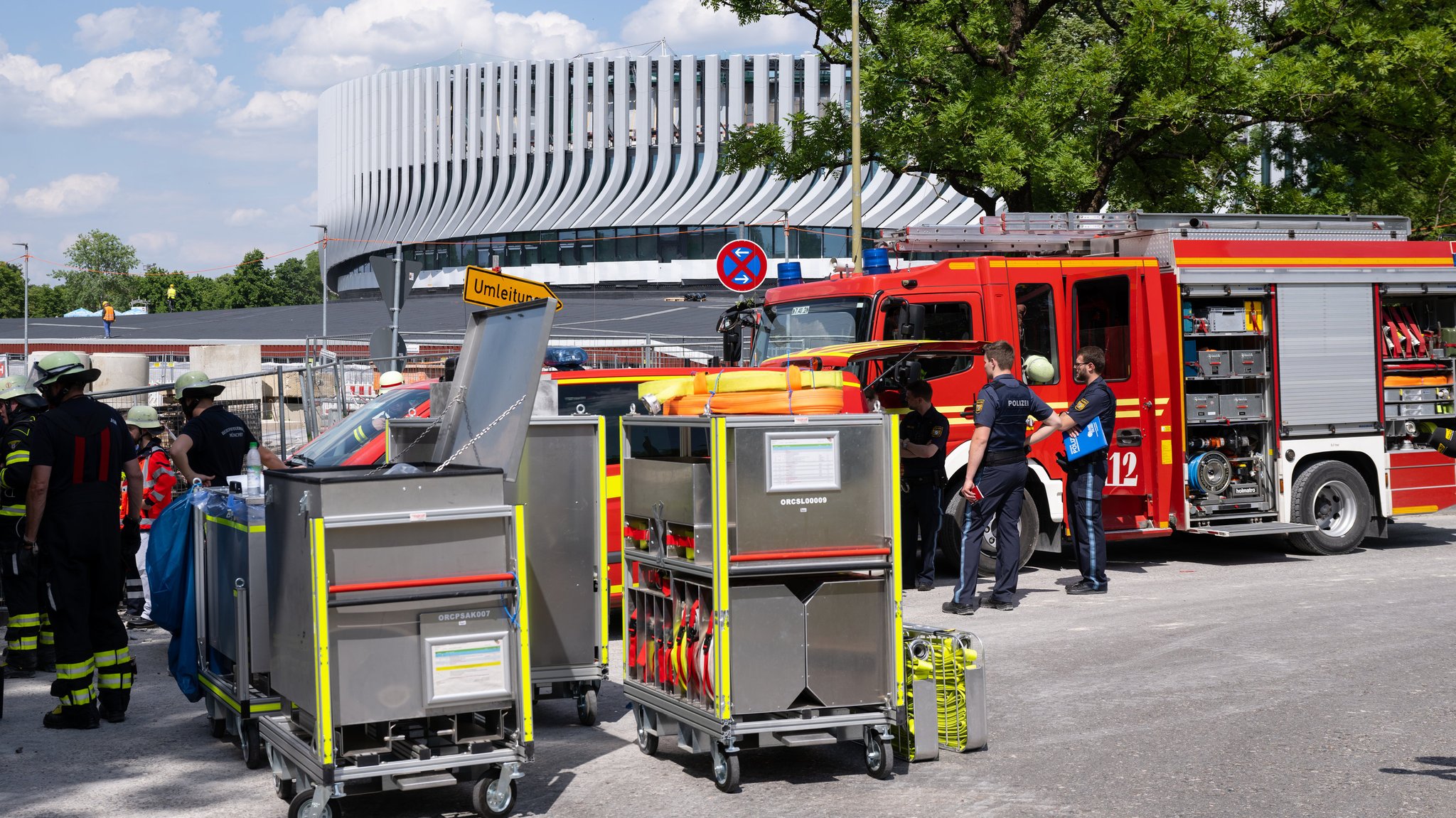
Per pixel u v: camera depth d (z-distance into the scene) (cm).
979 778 563
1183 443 1197
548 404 705
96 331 5309
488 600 508
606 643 695
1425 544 1355
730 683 548
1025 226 1252
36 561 695
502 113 8319
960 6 1886
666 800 544
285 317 5953
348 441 983
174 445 797
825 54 2078
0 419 897
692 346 2514
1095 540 1047
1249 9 2014
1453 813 500
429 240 8769
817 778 573
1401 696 685
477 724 548
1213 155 2044
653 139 7956
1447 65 1844
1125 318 1182
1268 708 667
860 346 1039
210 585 668
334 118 10081
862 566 564
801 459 557
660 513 603
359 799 559
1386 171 1973
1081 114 1877
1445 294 1321
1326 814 501
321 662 482
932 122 1869
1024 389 958
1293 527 1216
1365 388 1275
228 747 657
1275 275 1230
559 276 8150
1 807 552
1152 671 757
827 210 7469
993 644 845
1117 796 531
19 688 809
